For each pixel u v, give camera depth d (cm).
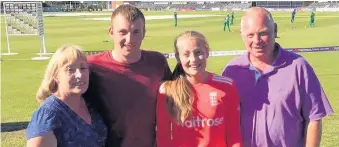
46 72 314
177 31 3434
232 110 341
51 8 10581
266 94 343
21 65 1702
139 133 359
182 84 333
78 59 311
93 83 353
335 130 722
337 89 1089
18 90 1171
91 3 12231
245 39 345
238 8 10131
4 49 2347
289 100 338
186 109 330
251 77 349
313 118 339
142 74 357
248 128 352
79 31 3741
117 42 346
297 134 348
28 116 866
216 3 11300
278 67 341
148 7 11912
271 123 342
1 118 849
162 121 346
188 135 336
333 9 8431
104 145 339
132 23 339
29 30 2028
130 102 353
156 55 370
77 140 308
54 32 3644
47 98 312
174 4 11900
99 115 341
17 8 2034
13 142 689
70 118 308
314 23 4091
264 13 337
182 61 336
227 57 1733
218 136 337
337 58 1670
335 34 2744
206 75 341
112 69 353
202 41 334
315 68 1445
